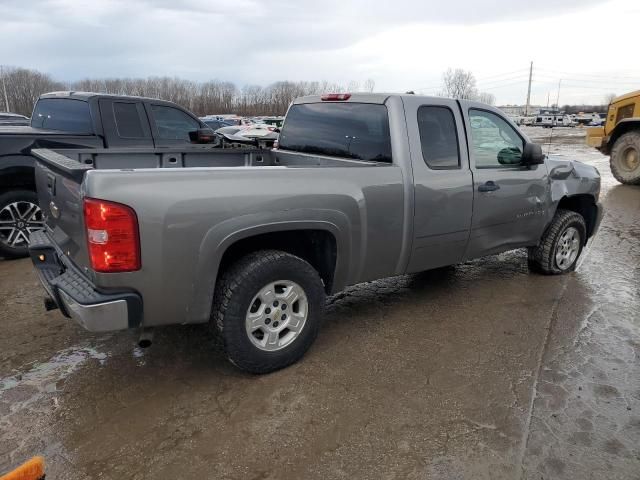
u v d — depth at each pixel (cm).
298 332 322
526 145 441
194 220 267
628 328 390
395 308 426
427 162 376
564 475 232
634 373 322
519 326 391
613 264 564
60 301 280
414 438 256
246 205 283
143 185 254
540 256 502
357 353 344
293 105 468
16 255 554
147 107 637
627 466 238
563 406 284
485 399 290
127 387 300
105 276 252
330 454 244
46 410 276
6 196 539
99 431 259
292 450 246
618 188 1162
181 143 666
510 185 435
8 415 271
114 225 247
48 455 240
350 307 427
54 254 322
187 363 330
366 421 269
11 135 536
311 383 306
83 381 306
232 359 298
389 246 362
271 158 479
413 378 313
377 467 235
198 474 230
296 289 316
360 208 335
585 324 396
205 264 275
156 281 264
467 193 401
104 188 245
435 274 520
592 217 546
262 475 229
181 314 279
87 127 596
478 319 404
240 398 289
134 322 263
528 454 245
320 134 431
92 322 252
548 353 347
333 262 337
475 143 414
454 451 247
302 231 332
